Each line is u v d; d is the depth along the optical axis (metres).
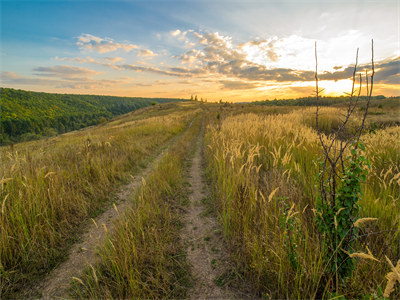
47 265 2.75
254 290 2.27
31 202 3.53
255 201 3.23
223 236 3.25
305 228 2.50
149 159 8.45
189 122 29.19
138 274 2.34
